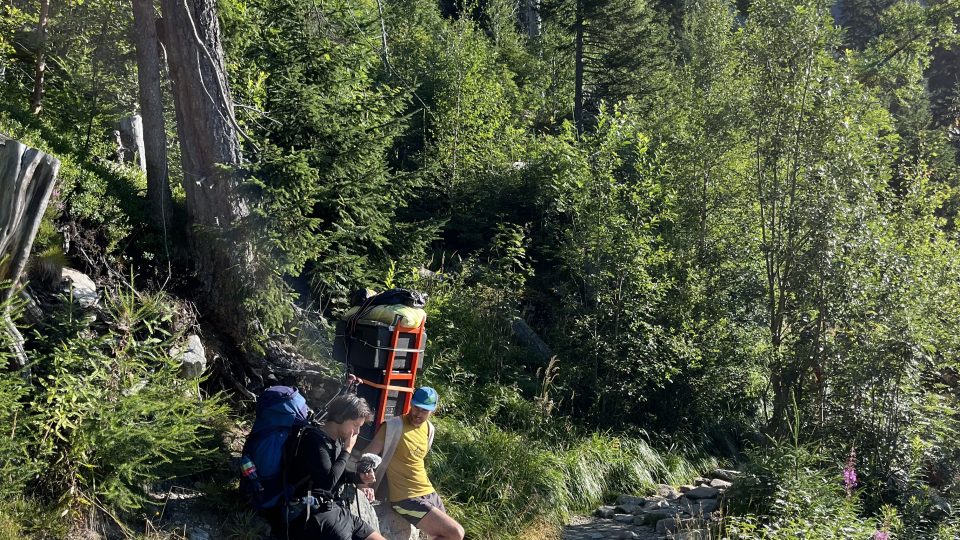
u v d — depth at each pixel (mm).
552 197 13461
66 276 6348
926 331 10852
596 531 7965
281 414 5020
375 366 6191
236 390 7164
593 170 12430
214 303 7410
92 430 4969
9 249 5125
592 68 26922
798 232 11609
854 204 11359
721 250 13445
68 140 8938
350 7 10102
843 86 11906
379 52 10312
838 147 11609
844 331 10984
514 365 11336
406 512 5699
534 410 9969
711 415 12102
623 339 11469
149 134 7793
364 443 6168
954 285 11781
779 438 10977
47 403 4875
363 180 8836
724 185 13961
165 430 5266
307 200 7832
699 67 18516
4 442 4566
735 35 13055
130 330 5566
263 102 8930
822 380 10992
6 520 4551
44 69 10594
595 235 11742
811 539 7070
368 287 9008
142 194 8461
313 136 8844
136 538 5082
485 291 11609
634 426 11094
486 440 8484
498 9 32781
